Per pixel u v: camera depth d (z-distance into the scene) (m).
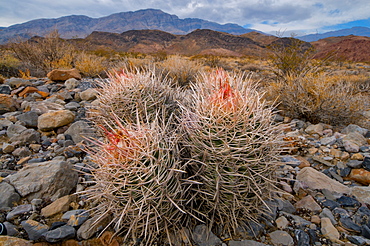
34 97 6.05
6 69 9.80
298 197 2.90
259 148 2.01
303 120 5.38
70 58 11.42
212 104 2.05
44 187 2.71
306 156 3.75
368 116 5.52
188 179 2.13
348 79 8.34
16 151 3.55
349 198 2.74
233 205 2.11
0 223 2.24
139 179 1.85
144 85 3.10
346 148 3.69
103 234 2.27
